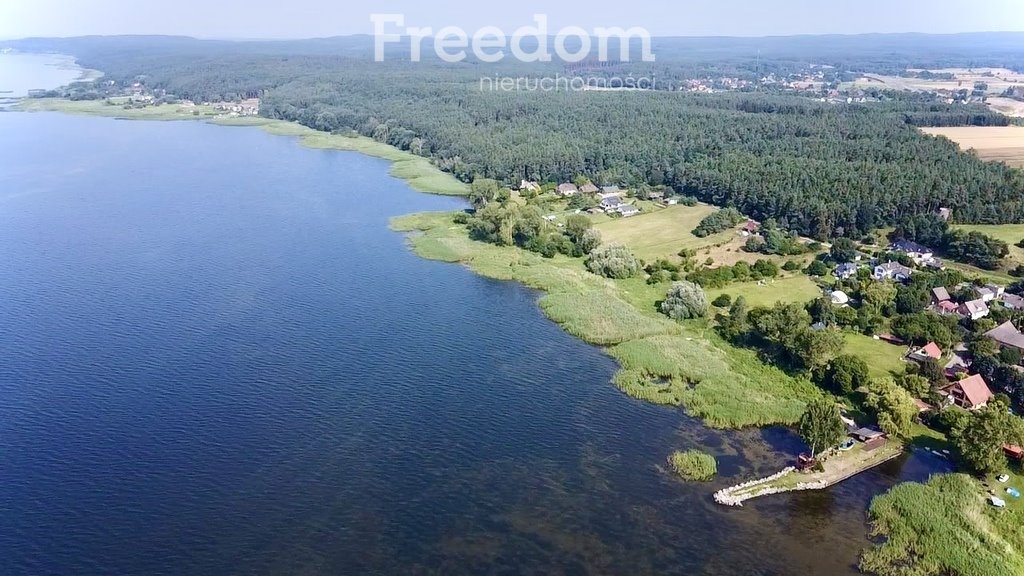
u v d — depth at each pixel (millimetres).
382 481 95562
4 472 94312
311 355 130125
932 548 83500
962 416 107500
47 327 138250
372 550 83000
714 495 93875
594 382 124000
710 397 117188
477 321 148125
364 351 132500
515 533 86562
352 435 105750
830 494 94312
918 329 135625
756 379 124688
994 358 123062
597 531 87188
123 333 136500
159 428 105500
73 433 103500
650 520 89250
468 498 92750
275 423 107875
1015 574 79562
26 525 84812
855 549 84688
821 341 123125
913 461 101312
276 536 84625
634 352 132625
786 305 143125
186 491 91875
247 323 142875
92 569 78500
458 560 81875
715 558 83062
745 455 103062
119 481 93312
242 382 119625
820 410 99188
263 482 94250
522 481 96500
